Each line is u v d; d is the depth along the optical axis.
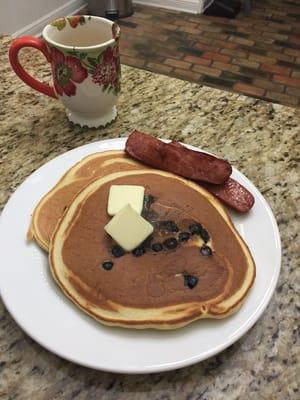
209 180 0.33
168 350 0.25
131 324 0.25
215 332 0.26
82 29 0.42
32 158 0.41
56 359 0.27
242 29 1.54
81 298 0.27
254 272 0.28
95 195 0.32
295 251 0.34
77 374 0.26
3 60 0.54
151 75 0.53
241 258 0.29
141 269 0.27
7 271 0.29
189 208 0.31
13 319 0.28
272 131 0.45
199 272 0.27
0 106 0.47
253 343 0.28
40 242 0.30
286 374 0.27
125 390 0.26
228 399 0.26
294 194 0.38
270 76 1.32
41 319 0.26
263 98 1.23
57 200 0.33
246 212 0.33
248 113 0.47
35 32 1.44
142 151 0.35
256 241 0.31
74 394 0.26
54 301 0.27
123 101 0.49
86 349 0.25
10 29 1.33
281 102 1.21
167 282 0.27
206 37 1.49
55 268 0.28
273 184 0.39
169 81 0.52
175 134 0.44
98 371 0.26
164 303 0.26
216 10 1.62
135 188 0.31
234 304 0.26
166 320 0.25
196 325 0.26
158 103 0.49
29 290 0.28
